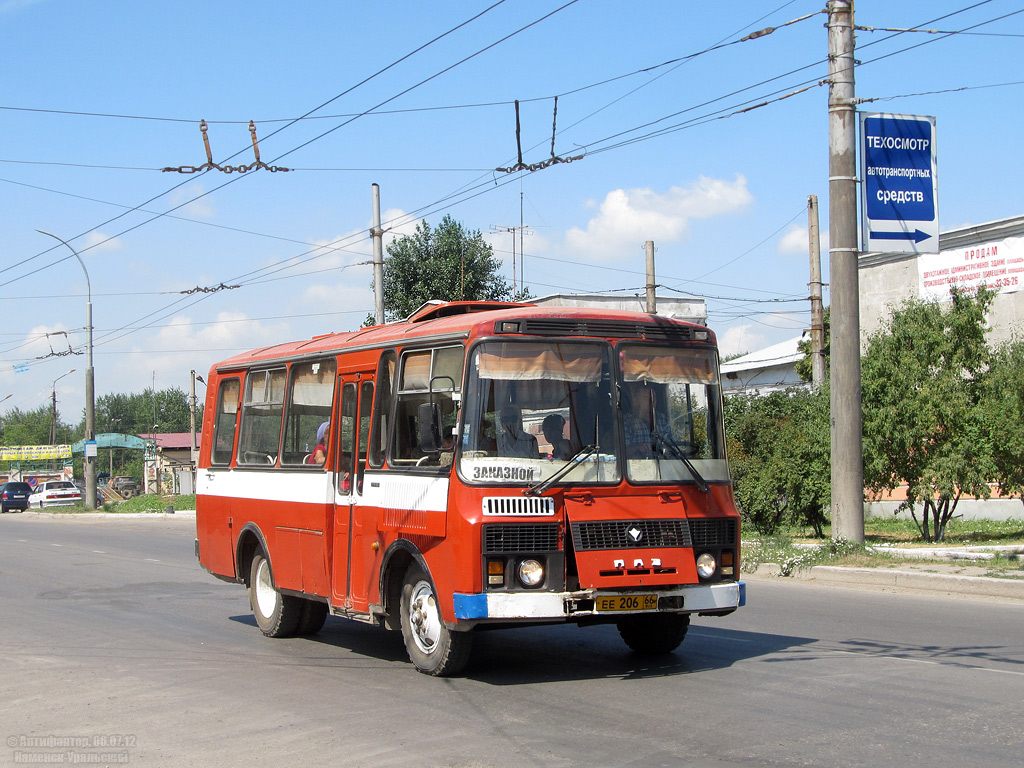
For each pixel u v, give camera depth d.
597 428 8.05
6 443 122.00
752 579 14.80
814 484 19.08
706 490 8.31
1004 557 14.66
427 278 39.81
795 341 46.41
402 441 8.66
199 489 12.91
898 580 13.34
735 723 6.58
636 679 8.09
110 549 23.75
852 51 14.87
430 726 6.78
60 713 7.59
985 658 8.66
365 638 10.95
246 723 7.07
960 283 25.02
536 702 7.36
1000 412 17.48
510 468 7.71
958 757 5.72
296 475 10.43
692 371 8.58
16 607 13.70
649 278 29.41
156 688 8.39
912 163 14.88
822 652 9.08
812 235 26.88
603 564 7.70
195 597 14.55
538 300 37.44
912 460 18.16
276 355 11.28
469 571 7.50
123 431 134.88
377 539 8.81
